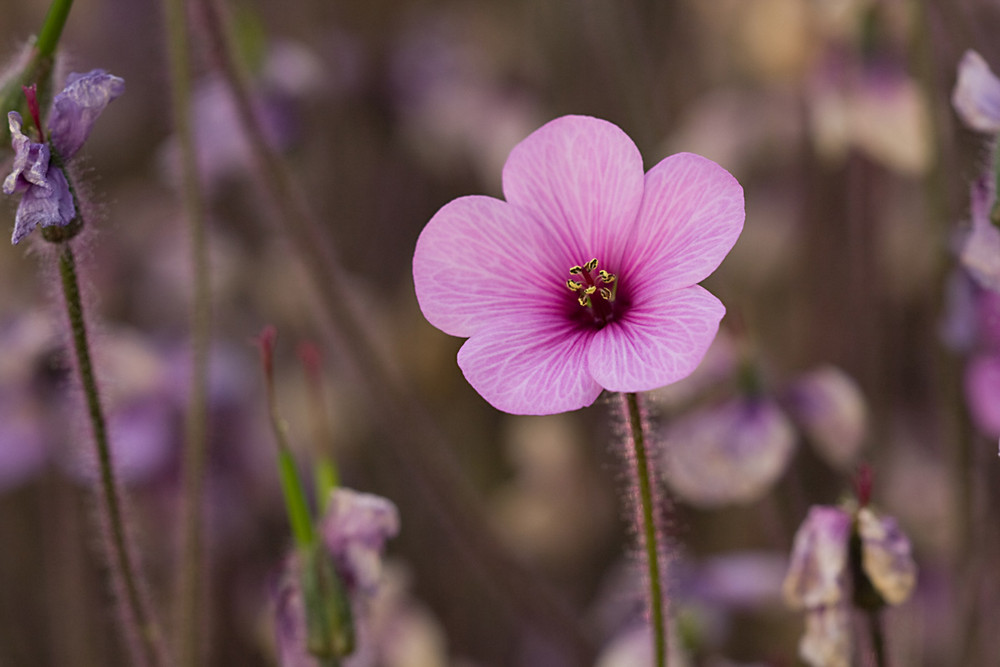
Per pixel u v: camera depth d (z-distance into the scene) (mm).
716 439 491
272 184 499
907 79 531
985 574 504
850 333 635
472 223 402
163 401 565
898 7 530
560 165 404
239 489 628
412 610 529
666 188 400
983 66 420
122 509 429
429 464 541
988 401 495
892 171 633
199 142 596
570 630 574
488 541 557
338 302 517
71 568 599
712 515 645
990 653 506
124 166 881
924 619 542
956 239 493
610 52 592
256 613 627
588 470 690
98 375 427
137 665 434
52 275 419
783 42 569
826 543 428
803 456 552
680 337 389
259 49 560
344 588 432
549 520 683
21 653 674
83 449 430
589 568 690
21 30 895
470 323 400
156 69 896
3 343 565
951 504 510
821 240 649
